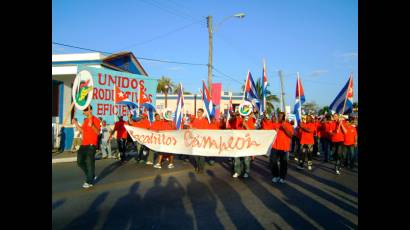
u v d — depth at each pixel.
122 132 13.10
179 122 11.72
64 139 15.89
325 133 13.95
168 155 11.85
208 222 5.60
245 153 9.41
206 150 9.87
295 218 5.89
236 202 6.94
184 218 5.81
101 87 16.73
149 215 5.96
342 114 11.24
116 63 20.27
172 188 8.23
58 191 7.78
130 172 10.61
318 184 9.00
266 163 13.52
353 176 10.40
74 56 18.62
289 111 19.86
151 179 9.40
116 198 7.17
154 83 20.12
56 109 18.98
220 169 11.49
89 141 8.08
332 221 5.75
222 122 12.69
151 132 10.78
